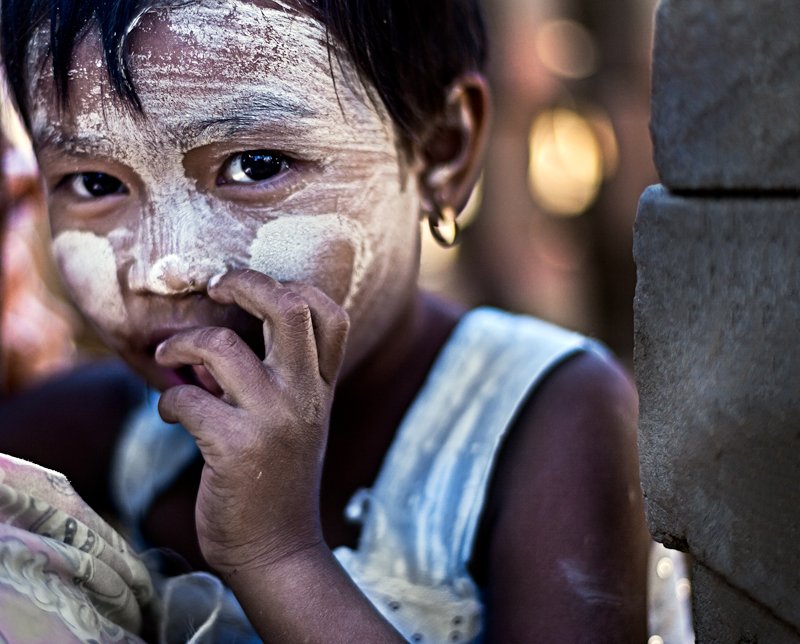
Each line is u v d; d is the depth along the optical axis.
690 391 1.01
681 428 1.03
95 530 1.24
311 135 1.33
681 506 1.05
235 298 1.28
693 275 1.00
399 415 1.63
